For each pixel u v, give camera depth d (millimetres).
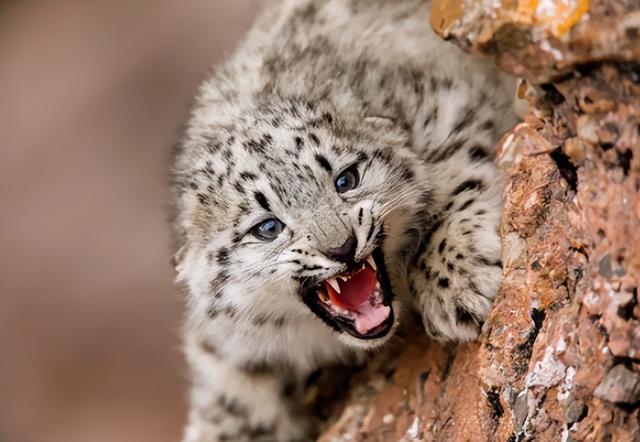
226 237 11211
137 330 22250
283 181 10844
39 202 23109
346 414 11031
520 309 9312
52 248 22672
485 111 11367
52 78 24328
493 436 9367
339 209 10680
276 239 10891
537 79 8172
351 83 11648
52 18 25062
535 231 9297
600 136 8039
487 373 9414
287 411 12328
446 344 10289
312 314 11172
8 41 25031
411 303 11008
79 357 22234
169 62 23797
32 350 22203
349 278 10672
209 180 11305
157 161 23188
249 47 13047
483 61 11711
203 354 12383
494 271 9805
